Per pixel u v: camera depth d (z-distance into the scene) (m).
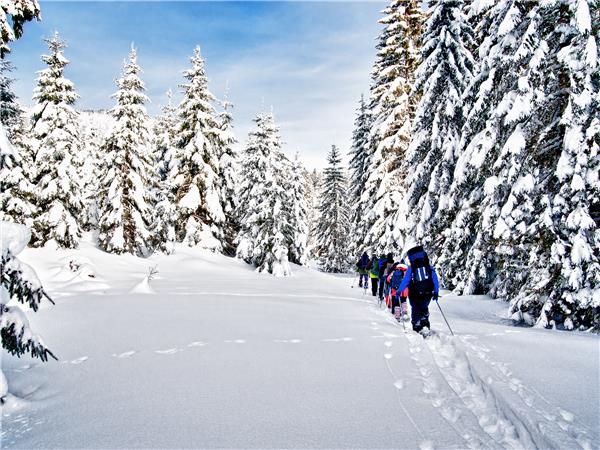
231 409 3.83
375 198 21.03
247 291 15.23
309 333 7.21
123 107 27.11
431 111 17.06
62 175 24.05
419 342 6.71
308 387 4.43
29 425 3.62
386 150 20.38
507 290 11.95
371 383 4.58
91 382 4.73
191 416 3.68
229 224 35.41
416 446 3.12
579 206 8.55
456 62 16.69
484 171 11.67
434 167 16.91
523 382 4.51
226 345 6.28
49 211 24.02
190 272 24.98
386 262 11.25
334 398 4.11
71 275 18.02
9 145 4.38
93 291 14.45
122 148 27.20
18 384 4.77
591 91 8.43
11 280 4.24
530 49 9.78
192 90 29.72
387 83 20.81
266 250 28.19
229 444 3.14
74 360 5.64
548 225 8.98
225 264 28.84
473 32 16.06
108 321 8.22
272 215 27.86
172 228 29.44
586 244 8.34
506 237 10.20
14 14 6.91
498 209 11.23
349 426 3.46
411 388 4.43
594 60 8.23
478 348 6.06
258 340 6.62
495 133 11.02
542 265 9.45
